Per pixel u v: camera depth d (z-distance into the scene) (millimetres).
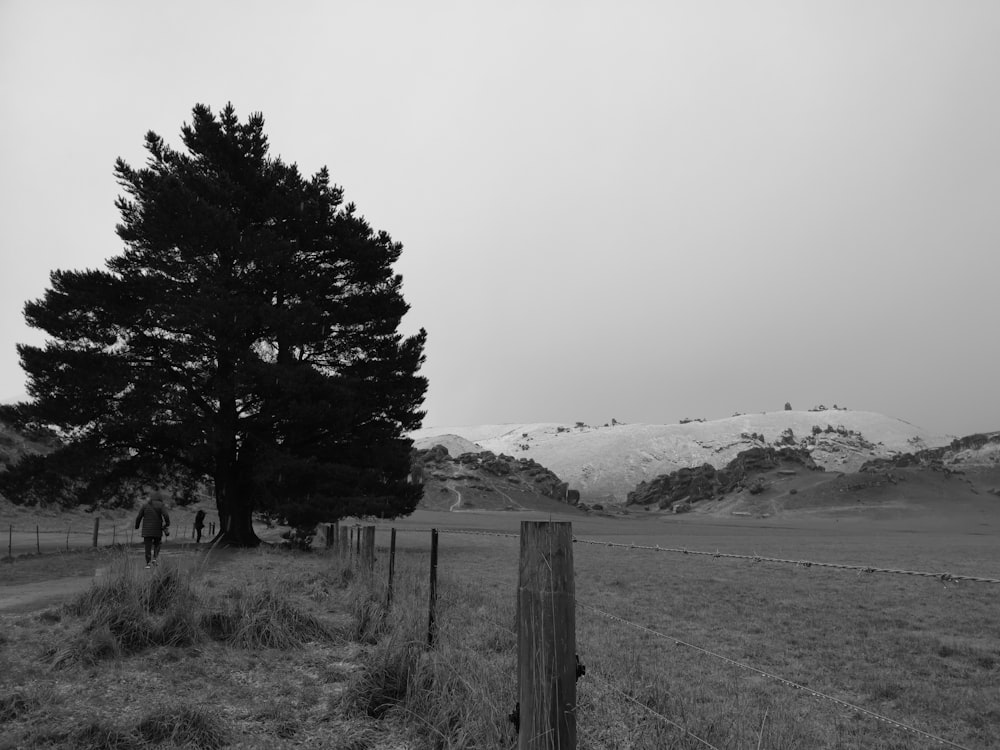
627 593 17422
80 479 28969
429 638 7004
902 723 6934
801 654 10422
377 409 33250
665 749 4477
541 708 3254
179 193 27469
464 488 149375
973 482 173000
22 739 4555
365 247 32594
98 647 6609
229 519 30188
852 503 152375
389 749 4754
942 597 17484
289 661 6863
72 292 27469
